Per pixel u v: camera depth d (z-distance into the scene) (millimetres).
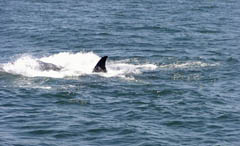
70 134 57375
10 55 102812
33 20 148250
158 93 73688
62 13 164500
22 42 116500
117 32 130250
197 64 93938
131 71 87750
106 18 154625
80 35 125250
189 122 61656
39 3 191625
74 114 64062
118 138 56438
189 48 110188
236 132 58812
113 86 77188
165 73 86438
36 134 57281
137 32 130875
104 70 85875
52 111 65125
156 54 103250
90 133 57750
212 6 189750
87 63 95625
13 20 147625
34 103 68438
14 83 78250
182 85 78375
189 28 137625
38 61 88188
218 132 58750
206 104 68500
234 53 104625
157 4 194125
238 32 132750
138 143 55094
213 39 122125
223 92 74750
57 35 124750
